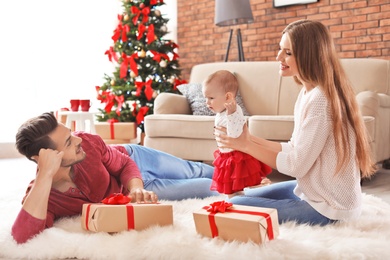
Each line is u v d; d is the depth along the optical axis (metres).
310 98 1.88
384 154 3.99
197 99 4.53
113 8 5.95
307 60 1.87
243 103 4.61
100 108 5.31
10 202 2.60
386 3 4.88
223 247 1.66
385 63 4.19
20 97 5.28
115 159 2.27
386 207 2.38
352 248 1.63
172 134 4.11
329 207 1.89
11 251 1.78
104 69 5.88
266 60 5.82
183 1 6.60
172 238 1.73
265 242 1.69
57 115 4.13
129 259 1.66
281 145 2.20
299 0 5.45
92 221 1.88
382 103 3.88
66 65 5.58
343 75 1.92
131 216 1.88
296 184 2.22
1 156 5.25
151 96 5.04
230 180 2.24
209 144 4.00
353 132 1.90
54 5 5.45
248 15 5.34
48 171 1.89
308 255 1.61
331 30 5.28
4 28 5.14
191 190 2.59
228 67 4.84
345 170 1.88
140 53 5.14
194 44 6.54
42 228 1.87
